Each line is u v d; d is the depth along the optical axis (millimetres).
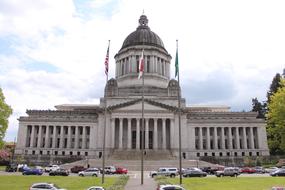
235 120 121812
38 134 120938
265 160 109312
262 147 119625
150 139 117750
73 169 79312
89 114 127000
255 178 59250
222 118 122750
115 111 116125
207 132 121375
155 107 116375
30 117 121688
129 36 146875
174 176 66938
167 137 117688
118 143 116812
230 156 117000
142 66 63188
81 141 122188
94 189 34500
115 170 76812
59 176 66188
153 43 141375
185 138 117312
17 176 63875
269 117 93000
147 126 114312
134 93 125750
